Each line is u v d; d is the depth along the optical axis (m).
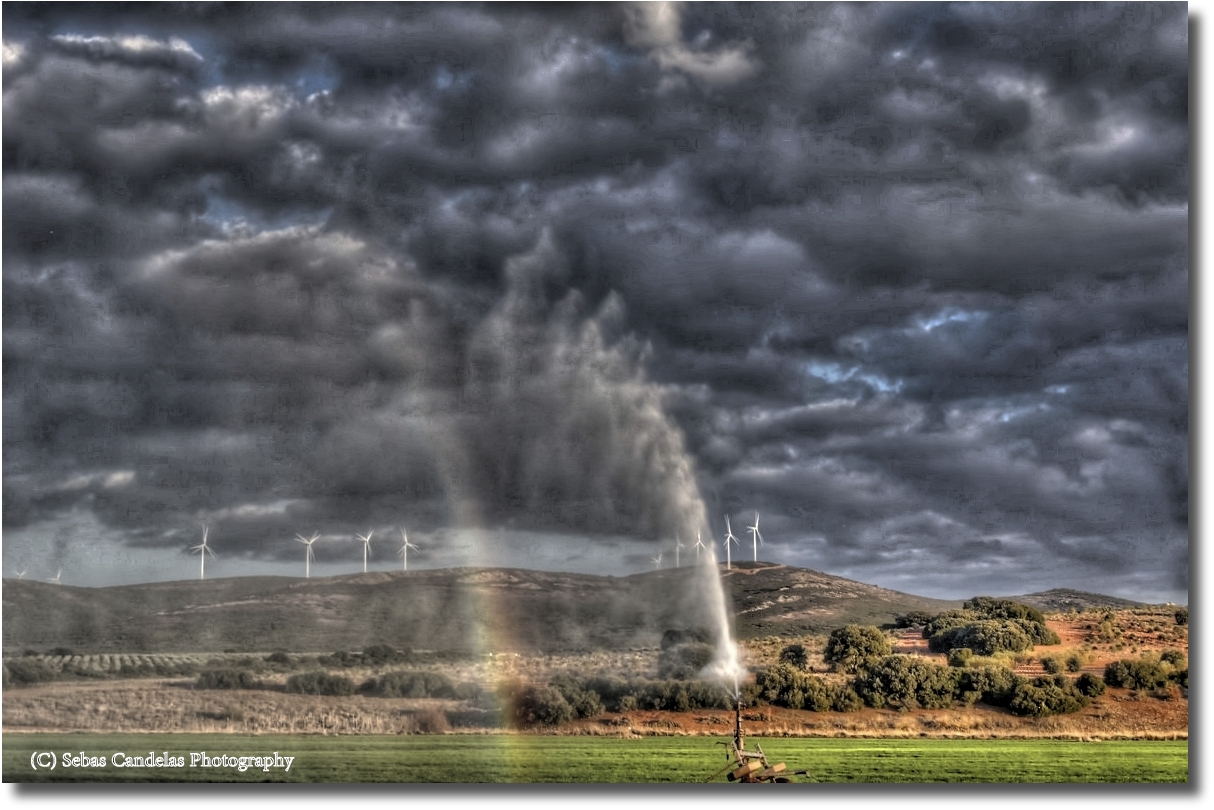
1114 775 45.19
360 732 56.50
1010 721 54.72
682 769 45.47
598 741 52.56
